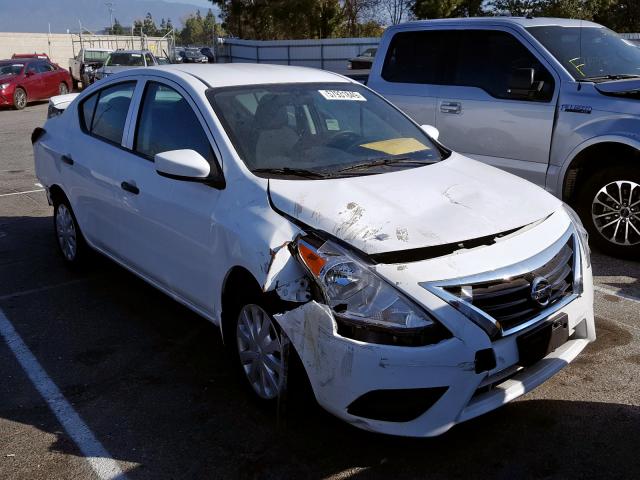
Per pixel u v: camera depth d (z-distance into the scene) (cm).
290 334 291
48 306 497
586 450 303
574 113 561
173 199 387
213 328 452
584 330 329
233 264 331
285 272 298
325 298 281
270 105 405
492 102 616
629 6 2748
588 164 582
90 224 505
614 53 632
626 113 533
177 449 315
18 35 4694
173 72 432
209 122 381
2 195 878
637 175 534
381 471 294
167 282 412
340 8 3419
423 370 268
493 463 296
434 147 430
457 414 275
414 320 270
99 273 568
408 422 275
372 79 725
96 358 412
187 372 390
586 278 331
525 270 293
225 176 359
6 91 2138
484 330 274
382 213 308
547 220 336
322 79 455
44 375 392
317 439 318
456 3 2773
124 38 5184
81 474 300
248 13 3769
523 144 600
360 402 277
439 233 295
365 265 282
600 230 567
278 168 363
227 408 349
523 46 606
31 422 342
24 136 1491
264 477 293
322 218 305
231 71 440
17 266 590
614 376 367
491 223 309
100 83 516
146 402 358
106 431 332
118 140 466
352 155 391
